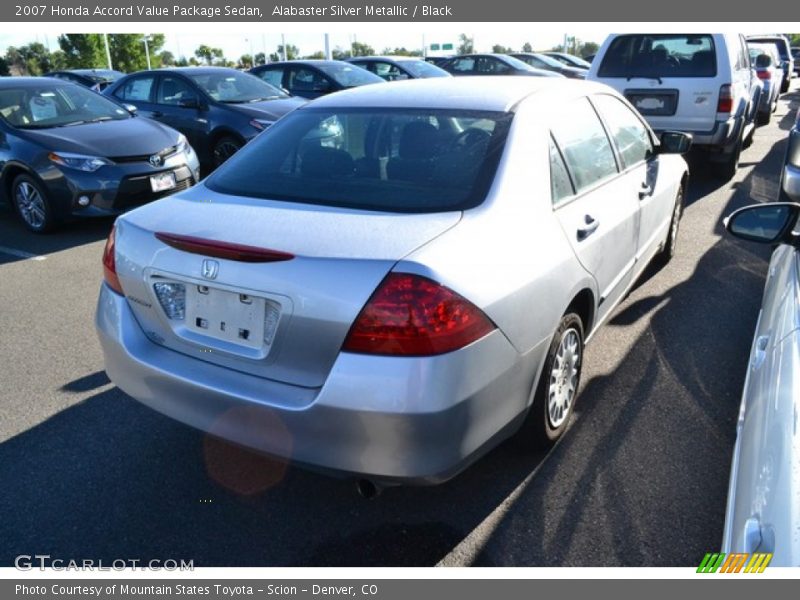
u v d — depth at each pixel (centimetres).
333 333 219
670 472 292
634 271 421
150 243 260
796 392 170
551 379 288
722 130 783
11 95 732
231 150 902
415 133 293
